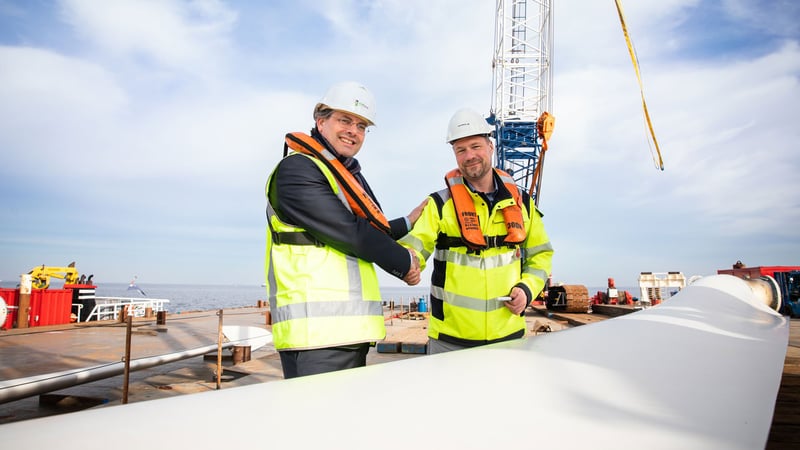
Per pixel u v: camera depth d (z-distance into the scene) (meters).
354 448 0.33
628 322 1.35
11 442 0.32
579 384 0.56
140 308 18.52
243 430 0.37
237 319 16.61
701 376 0.66
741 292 2.58
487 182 3.02
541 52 24.92
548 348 0.86
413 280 2.04
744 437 0.39
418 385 0.54
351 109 2.04
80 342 9.62
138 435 0.35
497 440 0.36
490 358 0.74
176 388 5.17
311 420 0.41
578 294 13.58
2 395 4.00
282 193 1.77
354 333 1.77
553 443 0.36
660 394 0.54
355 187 1.92
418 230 2.91
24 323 13.09
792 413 1.72
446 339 2.91
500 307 2.84
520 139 24.02
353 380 0.58
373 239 1.83
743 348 1.00
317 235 1.76
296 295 1.75
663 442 0.37
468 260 2.87
